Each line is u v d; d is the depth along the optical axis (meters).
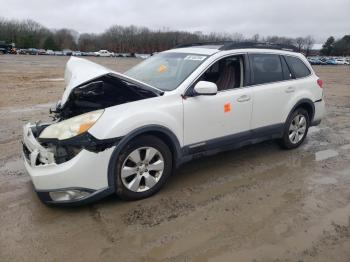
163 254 3.13
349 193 4.38
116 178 3.82
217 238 3.37
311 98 6.00
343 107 10.79
